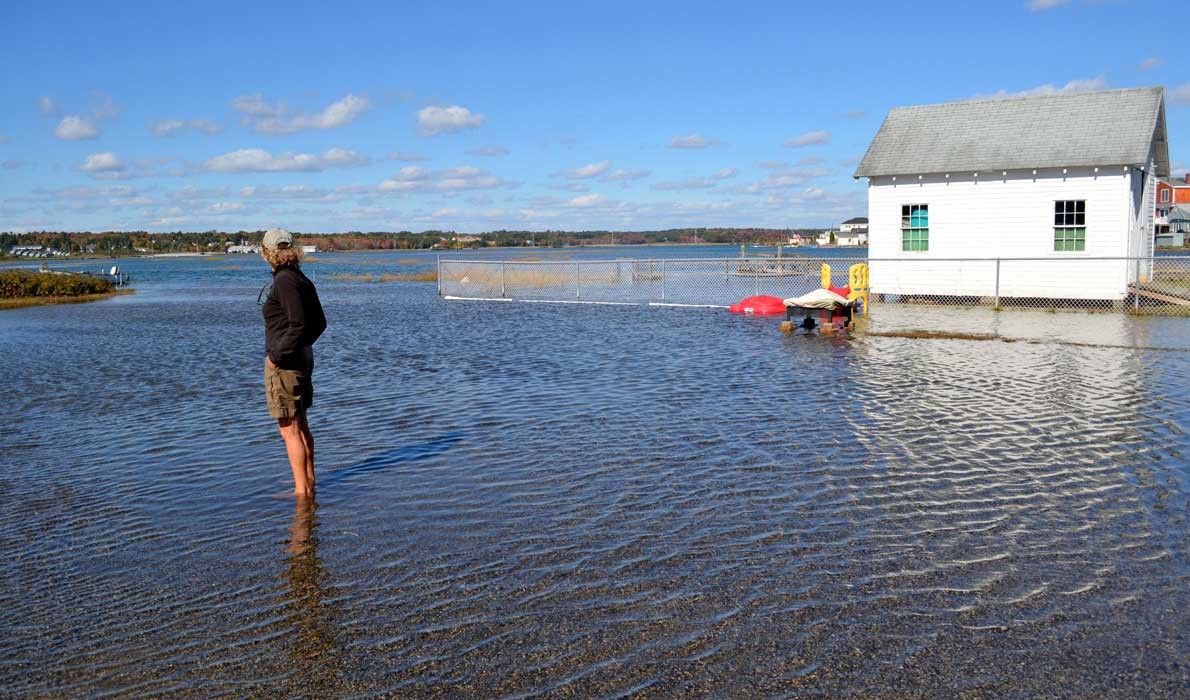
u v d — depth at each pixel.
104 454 8.61
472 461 7.94
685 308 24.33
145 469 8.01
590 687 3.98
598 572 5.30
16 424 10.11
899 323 18.69
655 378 12.20
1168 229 76.12
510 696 3.93
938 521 6.06
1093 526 5.88
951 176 22.84
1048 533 5.77
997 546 5.56
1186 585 4.89
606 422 9.41
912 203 23.45
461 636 4.52
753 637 4.43
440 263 33.06
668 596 4.94
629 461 7.79
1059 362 13.05
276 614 4.86
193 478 7.66
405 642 4.48
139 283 52.50
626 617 4.68
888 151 23.73
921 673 4.04
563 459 7.92
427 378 12.71
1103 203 21.17
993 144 22.62
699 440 8.51
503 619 4.70
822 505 6.46
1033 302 22.16
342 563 5.57
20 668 4.33
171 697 4.02
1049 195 21.77
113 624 4.79
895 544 5.64
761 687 3.95
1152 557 5.30
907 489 6.80
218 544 5.98
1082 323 18.17
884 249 23.97
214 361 15.19
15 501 7.11
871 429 8.84
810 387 11.27
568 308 25.28
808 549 5.59
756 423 9.20
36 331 21.50
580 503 6.64
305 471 7.02
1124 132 21.16
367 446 8.64
